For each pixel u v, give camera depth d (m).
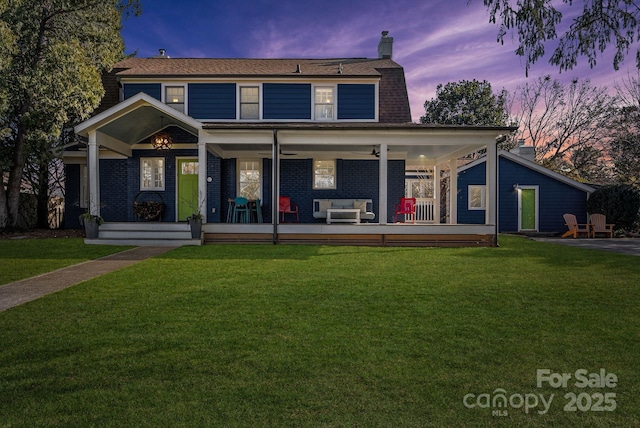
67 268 7.86
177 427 2.39
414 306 5.07
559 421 2.50
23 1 13.49
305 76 15.83
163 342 3.76
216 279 6.76
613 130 27.80
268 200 16.16
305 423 2.45
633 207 18.50
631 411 2.61
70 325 4.26
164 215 15.78
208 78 15.80
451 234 12.42
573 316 4.65
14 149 15.42
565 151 33.28
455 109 37.62
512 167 20.91
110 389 2.85
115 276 6.98
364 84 16.09
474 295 5.67
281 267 8.04
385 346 3.68
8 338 3.85
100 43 15.82
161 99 15.90
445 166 23.45
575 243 15.28
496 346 3.70
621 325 4.32
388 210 16.20
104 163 16.36
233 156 15.84
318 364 3.28
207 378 3.02
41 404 2.64
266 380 3.00
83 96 14.22
